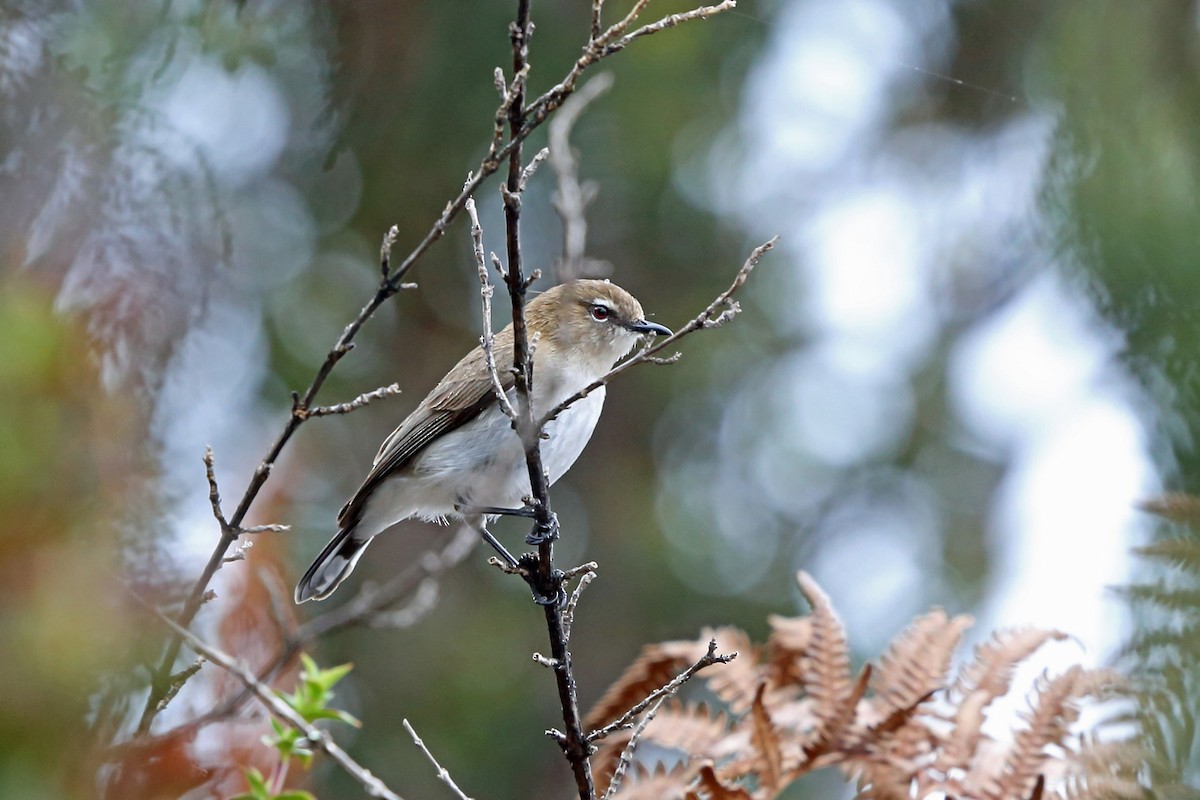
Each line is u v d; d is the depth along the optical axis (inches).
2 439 190.4
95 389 212.8
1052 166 318.7
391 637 580.1
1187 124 317.1
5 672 181.8
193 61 438.9
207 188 336.2
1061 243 306.8
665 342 264.1
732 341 631.2
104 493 206.8
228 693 293.4
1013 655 289.7
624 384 644.1
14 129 308.2
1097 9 341.4
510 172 256.5
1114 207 298.0
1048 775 260.1
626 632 605.9
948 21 568.4
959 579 581.0
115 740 220.7
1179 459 260.7
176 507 241.8
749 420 634.2
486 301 276.8
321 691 231.3
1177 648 228.4
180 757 230.5
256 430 532.4
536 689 585.3
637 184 596.7
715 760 299.7
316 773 531.2
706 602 607.2
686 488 633.6
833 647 293.3
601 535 627.8
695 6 562.6
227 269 341.4
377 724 560.4
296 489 431.8
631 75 576.1
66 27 340.5
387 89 536.1
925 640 296.5
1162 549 228.1
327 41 510.0
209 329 325.4
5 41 321.4
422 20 531.5
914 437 620.7
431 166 559.2
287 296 574.6
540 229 604.4
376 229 576.7
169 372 284.8
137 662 208.4
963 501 602.9
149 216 313.9
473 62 543.8
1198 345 271.6
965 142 608.7
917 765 276.7
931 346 630.5
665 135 584.4
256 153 533.6
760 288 630.5
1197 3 336.5
